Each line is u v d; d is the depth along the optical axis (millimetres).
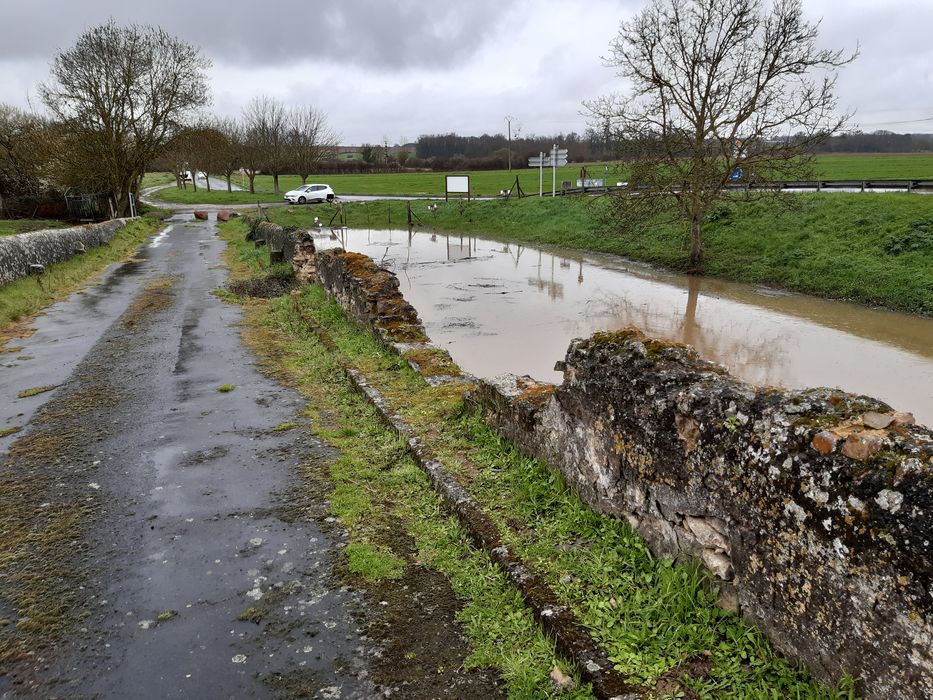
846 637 2438
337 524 4383
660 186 19188
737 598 3045
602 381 3918
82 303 13141
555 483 4441
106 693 2957
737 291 16703
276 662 3133
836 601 2471
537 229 30906
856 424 2594
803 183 29438
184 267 18438
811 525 2559
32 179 38062
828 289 15867
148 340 9789
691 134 19453
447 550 3980
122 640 3303
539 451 4793
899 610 2227
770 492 2764
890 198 20000
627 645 2975
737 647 2867
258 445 5758
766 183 19172
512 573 3584
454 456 5137
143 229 30438
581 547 3781
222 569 3906
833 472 2492
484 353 10828
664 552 3510
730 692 2668
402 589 3660
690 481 3250
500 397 5371
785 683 2648
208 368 8227
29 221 34094
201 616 3480
